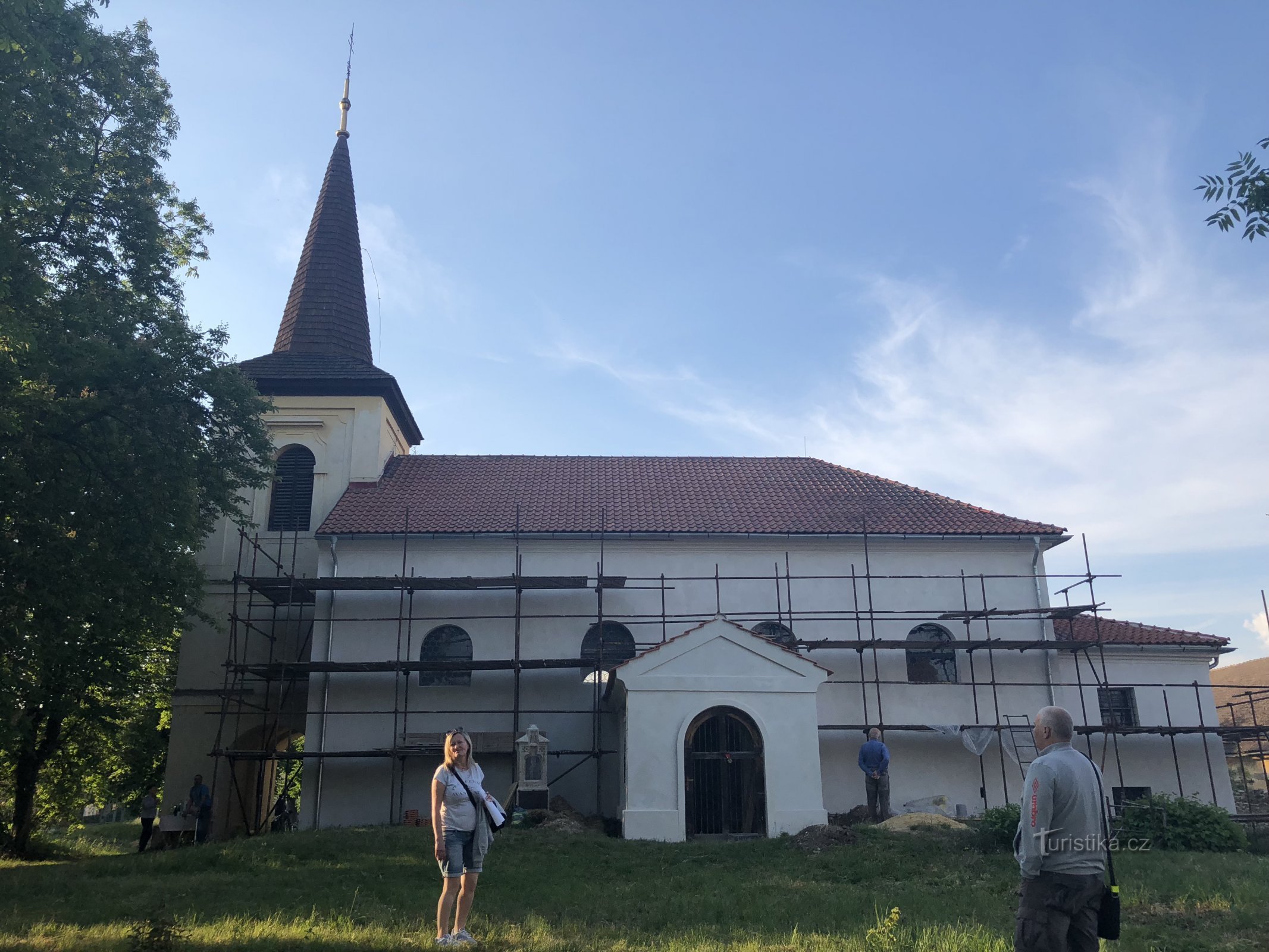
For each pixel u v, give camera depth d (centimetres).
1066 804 655
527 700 2597
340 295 3316
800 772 2183
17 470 1811
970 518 2856
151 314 2120
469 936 927
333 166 3488
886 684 2648
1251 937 1020
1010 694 2666
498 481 3050
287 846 1911
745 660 2245
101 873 1747
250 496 2944
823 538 2745
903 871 1584
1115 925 655
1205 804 2186
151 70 2208
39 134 1719
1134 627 2825
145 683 3145
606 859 1772
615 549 2728
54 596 1881
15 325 1609
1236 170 1125
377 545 2691
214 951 910
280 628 2839
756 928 1110
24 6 1548
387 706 2588
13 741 2058
